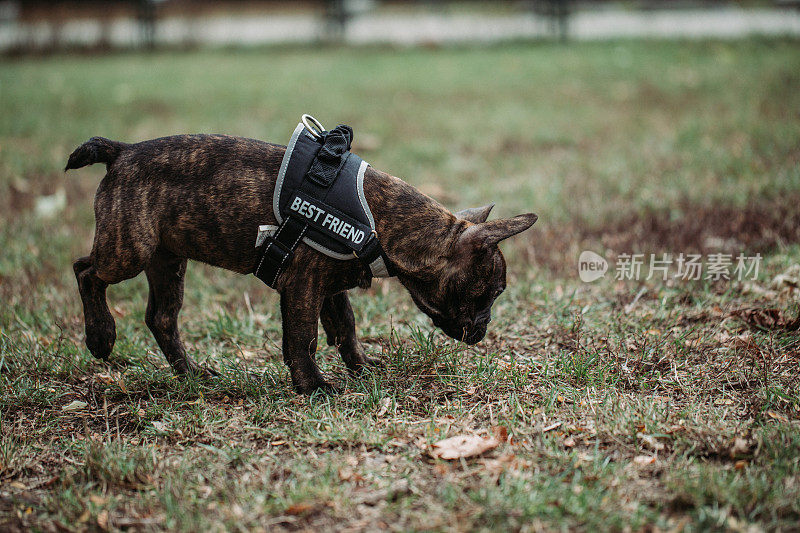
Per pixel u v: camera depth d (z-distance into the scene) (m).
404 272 3.80
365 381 4.07
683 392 3.90
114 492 3.20
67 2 19.44
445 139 9.19
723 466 3.21
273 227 3.69
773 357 4.12
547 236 6.04
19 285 5.39
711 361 4.18
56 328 4.85
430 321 4.84
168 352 4.24
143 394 4.10
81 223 6.70
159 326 4.22
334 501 3.02
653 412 3.62
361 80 12.98
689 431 3.45
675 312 4.75
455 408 3.78
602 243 5.85
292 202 3.65
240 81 13.12
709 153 7.62
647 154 7.96
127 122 10.09
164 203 3.78
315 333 3.87
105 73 14.44
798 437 3.30
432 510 2.95
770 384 3.87
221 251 3.82
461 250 3.75
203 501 3.09
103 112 10.72
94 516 3.01
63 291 5.36
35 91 12.45
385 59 15.48
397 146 8.84
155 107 10.98
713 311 4.75
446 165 8.09
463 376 4.06
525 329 4.71
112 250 3.78
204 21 20.88
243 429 3.67
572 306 4.93
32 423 3.80
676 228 5.93
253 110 10.60
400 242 3.77
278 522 2.94
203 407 3.88
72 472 3.34
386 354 4.38
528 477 3.12
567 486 3.07
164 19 20.88
